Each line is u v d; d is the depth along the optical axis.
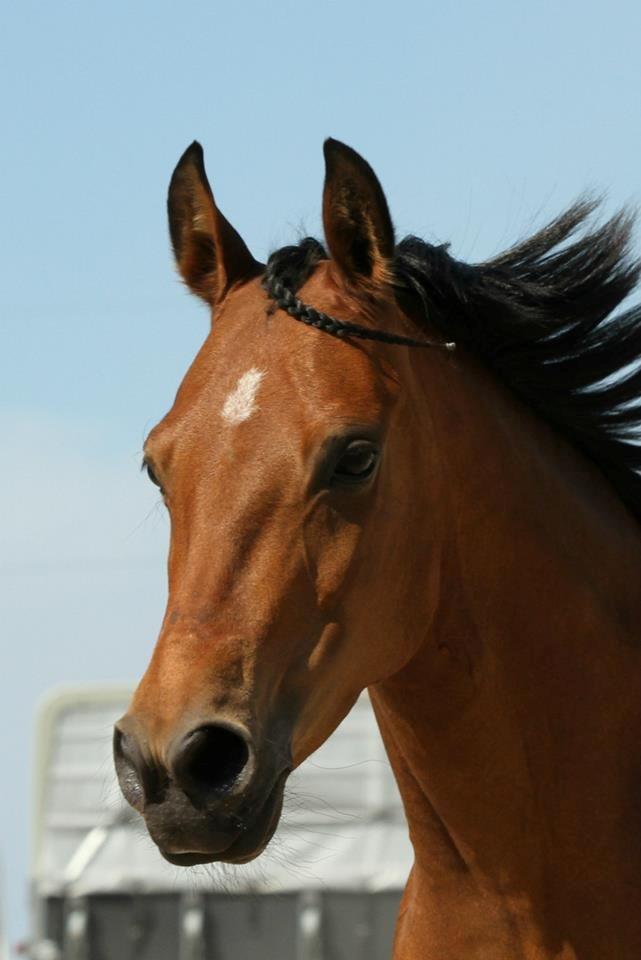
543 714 7.40
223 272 7.60
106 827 20.98
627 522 8.13
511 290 7.99
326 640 6.67
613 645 7.61
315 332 6.98
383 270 7.31
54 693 21.61
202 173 7.77
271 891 19.88
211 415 6.77
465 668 7.33
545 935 7.35
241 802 6.24
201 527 6.58
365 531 6.77
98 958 20.64
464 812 7.41
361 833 19.73
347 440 6.71
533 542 7.50
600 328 8.21
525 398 8.03
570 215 8.38
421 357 7.46
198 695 6.25
